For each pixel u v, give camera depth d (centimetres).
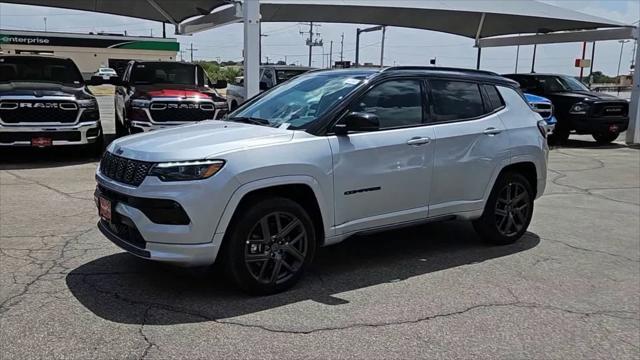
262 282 434
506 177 585
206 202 398
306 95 514
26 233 588
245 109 554
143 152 415
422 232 646
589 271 521
